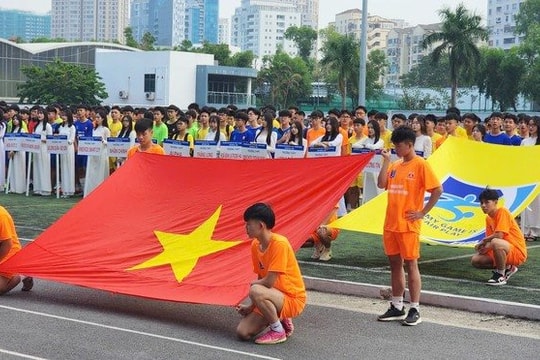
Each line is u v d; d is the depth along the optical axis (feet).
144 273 32.45
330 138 53.16
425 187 30.19
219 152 57.11
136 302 33.27
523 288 36.37
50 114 69.26
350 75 220.84
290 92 287.69
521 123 55.83
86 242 34.55
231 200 34.58
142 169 36.88
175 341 27.58
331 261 42.22
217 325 29.86
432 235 40.45
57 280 32.89
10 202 63.67
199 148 58.34
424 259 43.62
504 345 27.81
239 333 27.76
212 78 251.19
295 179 34.30
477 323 30.94
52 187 69.92
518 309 31.73
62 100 226.99
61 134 67.82
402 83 341.62
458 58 214.07
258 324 27.89
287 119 57.36
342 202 47.34
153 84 245.45
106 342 27.22
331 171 33.99
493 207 38.06
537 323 31.01
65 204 62.90
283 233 32.37
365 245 47.29
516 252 37.76
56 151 67.36
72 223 35.29
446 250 46.62
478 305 32.58
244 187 34.91
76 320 30.12
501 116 54.80
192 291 30.66
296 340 28.09
